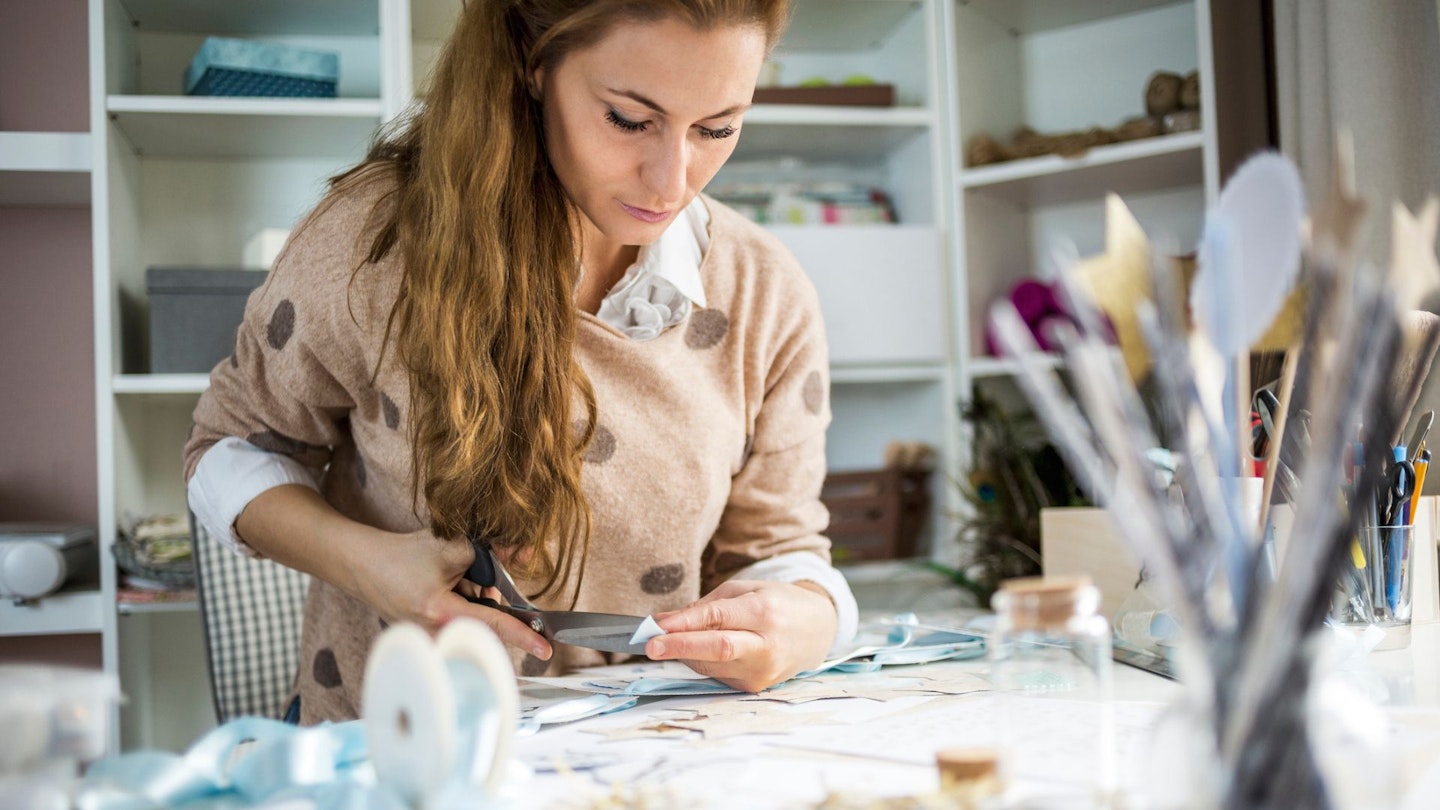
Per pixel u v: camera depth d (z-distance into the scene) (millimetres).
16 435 2258
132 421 2141
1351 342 381
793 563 1012
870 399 2594
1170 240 512
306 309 966
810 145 2535
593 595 1033
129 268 2166
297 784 512
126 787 494
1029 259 2496
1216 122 2006
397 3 2080
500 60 886
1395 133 1648
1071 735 500
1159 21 2375
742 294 1070
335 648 1063
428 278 888
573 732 694
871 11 2469
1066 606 496
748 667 805
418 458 933
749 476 1093
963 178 2328
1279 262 476
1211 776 378
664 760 608
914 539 2420
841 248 2338
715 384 1049
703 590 1125
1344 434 378
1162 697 751
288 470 1033
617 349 984
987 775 489
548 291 923
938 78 2400
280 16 2240
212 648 1666
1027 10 2375
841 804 493
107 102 1993
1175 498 792
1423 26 1656
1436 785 521
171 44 2309
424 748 455
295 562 979
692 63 776
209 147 2258
